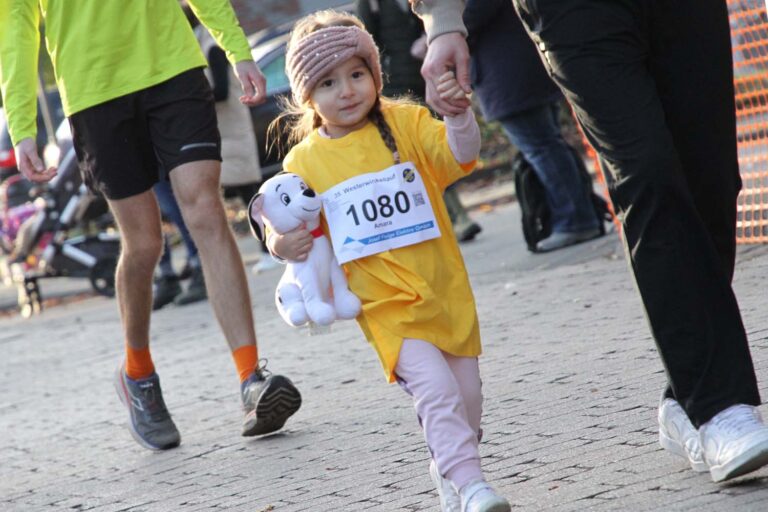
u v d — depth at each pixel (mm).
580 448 11516
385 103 10281
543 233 25609
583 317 18219
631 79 9250
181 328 26812
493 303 21203
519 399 14039
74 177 35750
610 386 13656
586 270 22297
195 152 14812
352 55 9859
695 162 9727
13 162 45906
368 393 16422
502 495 10578
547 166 25078
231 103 29031
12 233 42250
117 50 14844
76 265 36250
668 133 9227
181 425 17000
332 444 13945
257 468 13586
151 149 15180
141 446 16094
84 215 36062
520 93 24406
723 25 9578
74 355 26453
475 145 9758
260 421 14750
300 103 10219
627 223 9398
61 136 36062
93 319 32375
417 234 9812
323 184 10031
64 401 21047
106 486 14219
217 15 15297
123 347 26312
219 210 15086
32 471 15922
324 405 16328
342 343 20781
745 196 21547
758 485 9281
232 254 15070
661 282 9266
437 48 9555
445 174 10023
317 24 10086
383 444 13406
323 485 12227
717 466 9188
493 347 17578
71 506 13547
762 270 18391
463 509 9305
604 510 9531
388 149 10000
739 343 9289
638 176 9180
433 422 9469
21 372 25391
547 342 17047
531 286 22016
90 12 14836
